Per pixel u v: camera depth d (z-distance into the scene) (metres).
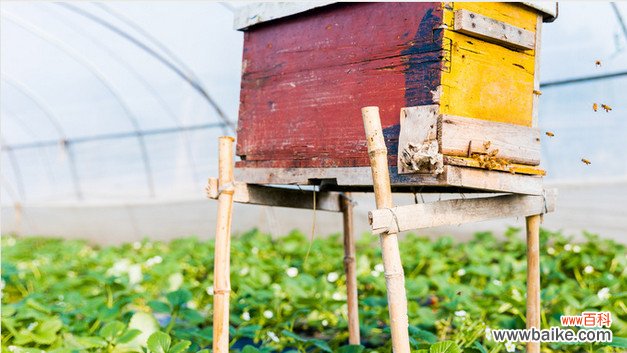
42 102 9.73
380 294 5.07
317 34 2.69
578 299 4.29
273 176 2.79
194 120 8.87
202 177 9.35
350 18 2.57
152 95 8.79
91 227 10.59
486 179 2.40
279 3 2.79
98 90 9.02
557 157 7.13
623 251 5.85
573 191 6.59
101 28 7.54
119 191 10.23
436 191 2.96
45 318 3.79
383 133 2.41
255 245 7.39
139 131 9.55
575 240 6.55
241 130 2.99
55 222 11.03
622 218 6.32
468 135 2.33
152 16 7.08
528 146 2.62
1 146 11.38
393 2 2.43
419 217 2.27
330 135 2.59
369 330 3.78
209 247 7.50
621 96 6.38
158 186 9.82
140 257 7.48
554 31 6.34
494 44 2.50
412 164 2.26
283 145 2.78
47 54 8.40
